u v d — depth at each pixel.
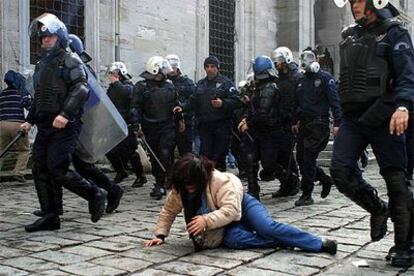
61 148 5.18
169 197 4.70
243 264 4.03
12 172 9.22
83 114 5.70
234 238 4.42
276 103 6.98
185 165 4.36
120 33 12.16
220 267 3.94
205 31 14.62
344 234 5.11
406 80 3.67
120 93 8.62
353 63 3.89
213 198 4.41
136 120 7.57
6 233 5.19
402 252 3.97
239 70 16.27
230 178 4.51
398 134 3.68
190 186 4.39
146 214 6.25
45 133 5.24
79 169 6.00
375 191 4.11
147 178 10.03
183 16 13.88
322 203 7.09
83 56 6.33
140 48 12.66
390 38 3.78
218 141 7.73
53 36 5.26
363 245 4.63
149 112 7.55
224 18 15.77
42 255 4.33
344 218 5.94
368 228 5.38
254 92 7.09
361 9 3.86
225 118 7.68
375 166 12.69
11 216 6.18
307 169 6.91
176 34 13.67
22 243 4.75
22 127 5.45
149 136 7.61
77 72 5.16
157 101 7.54
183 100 9.34
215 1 15.36
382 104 3.79
